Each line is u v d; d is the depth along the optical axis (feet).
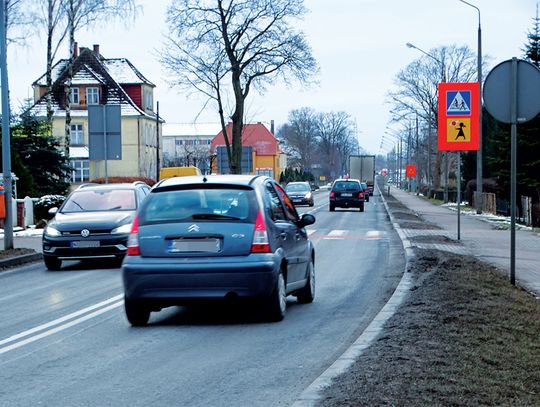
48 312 49.83
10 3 176.96
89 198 82.43
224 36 223.51
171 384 30.58
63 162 184.85
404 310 43.16
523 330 37.22
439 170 369.71
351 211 207.41
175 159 403.34
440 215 178.50
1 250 88.74
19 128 181.47
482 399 25.23
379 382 27.37
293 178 473.67
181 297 42.06
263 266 42.04
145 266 42.19
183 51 224.74
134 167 310.24
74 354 36.65
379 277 65.16
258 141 498.69
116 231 75.72
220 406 27.40
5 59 88.43
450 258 70.44
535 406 24.73
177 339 39.68
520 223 161.79
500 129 210.59
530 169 198.29
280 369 32.81
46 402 28.32
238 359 34.81
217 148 244.01
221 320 45.14
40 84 311.06
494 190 242.99
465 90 87.20
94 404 27.96
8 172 88.94
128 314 43.60
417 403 24.67
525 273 62.64
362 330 41.47
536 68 50.75
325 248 94.02
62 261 86.84
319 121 647.15
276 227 44.34
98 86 310.24
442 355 31.30
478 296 47.11
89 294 57.88
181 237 42.52
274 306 43.24
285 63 226.79
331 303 51.19
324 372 29.91
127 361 34.86
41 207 138.51
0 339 40.86
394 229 128.88
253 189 44.19
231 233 42.45
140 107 321.52
